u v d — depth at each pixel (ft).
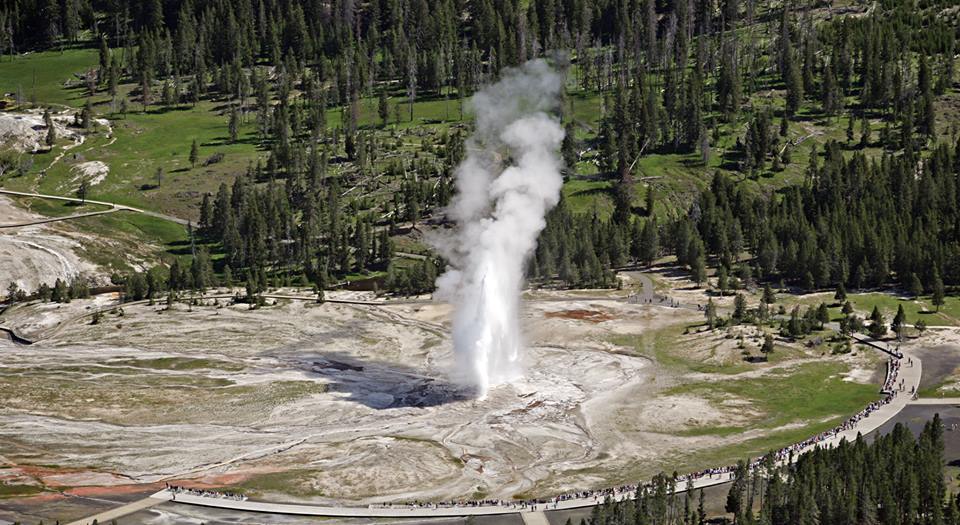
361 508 438.40
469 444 522.06
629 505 403.34
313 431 544.21
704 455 505.25
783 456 486.79
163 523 420.36
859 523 401.70
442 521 424.46
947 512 402.31
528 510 434.30
